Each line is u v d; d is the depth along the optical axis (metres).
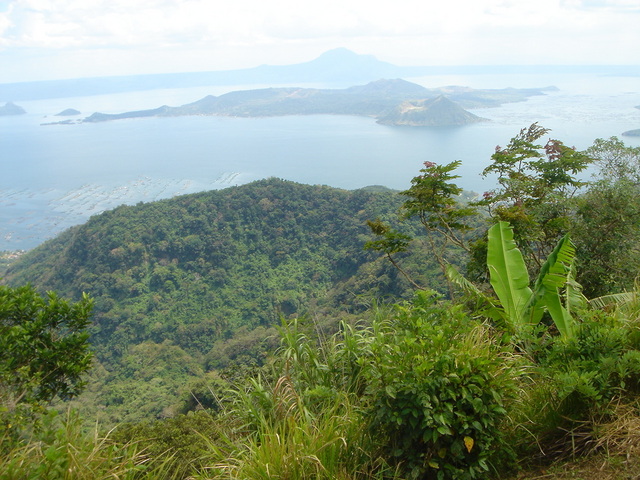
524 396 2.56
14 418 2.61
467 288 4.15
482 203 5.88
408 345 2.33
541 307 3.57
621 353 2.61
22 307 4.18
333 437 2.34
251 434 2.66
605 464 2.16
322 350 3.45
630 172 5.70
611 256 4.97
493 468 2.29
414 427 2.11
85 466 2.12
